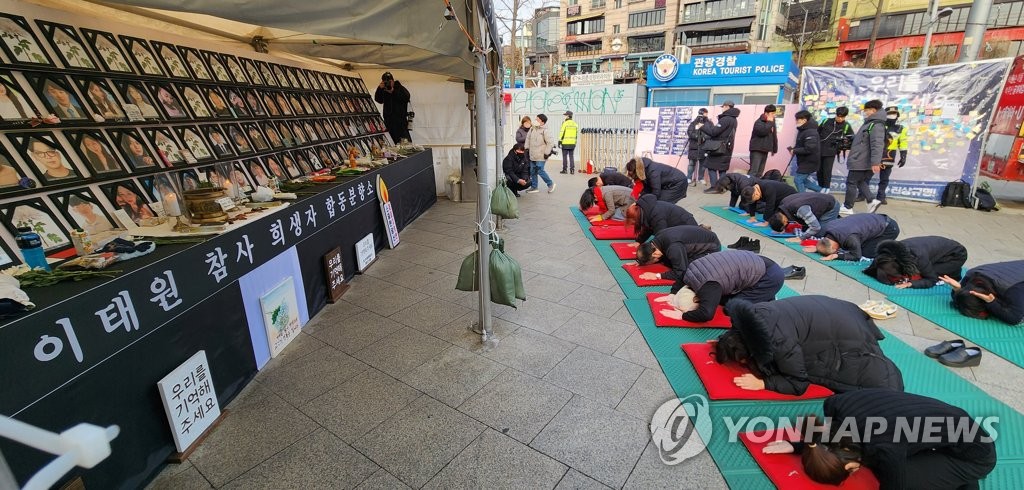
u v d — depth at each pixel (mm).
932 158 7113
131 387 1863
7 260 1960
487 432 2256
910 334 3146
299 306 3299
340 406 2459
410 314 3551
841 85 7637
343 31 1935
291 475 2006
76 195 2379
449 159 8109
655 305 3549
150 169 2859
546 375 2719
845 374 2371
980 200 6711
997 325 3205
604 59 41969
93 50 2723
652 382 2641
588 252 5043
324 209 3711
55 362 1543
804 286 4008
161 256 2066
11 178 2107
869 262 4500
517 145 7812
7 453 1437
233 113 3822
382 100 7023
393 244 5301
